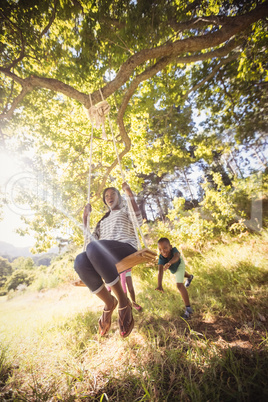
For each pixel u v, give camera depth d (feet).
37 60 15.76
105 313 6.69
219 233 26.27
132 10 11.89
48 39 14.57
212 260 18.31
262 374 5.56
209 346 7.11
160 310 12.05
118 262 6.88
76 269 6.56
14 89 20.02
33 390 6.28
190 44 12.41
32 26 13.17
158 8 11.86
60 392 6.45
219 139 36.55
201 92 28.81
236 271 15.01
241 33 15.31
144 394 5.84
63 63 16.44
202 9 16.20
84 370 7.27
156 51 12.37
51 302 27.48
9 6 11.86
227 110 31.71
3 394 6.52
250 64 17.69
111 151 25.00
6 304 36.42
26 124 23.49
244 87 26.78
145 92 21.65
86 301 20.02
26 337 11.07
